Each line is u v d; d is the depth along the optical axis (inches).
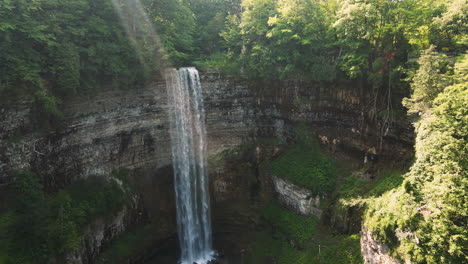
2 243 912.9
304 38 1494.8
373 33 1235.2
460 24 1084.5
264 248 1434.5
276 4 1686.8
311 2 1535.4
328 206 1347.2
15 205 992.2
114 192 1339.8
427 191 811.4
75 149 1243.8
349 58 1350.9
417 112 1077.8
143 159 1508.4
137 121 1449.3
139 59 1376.7
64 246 1015.6
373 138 1354.6
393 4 1190.9
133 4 1407.5
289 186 1508.4
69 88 1119.0
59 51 1092.5
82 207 1181.1
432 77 939.3
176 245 1535.4
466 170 763.4
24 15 989.2
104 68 1268.5
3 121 996.6
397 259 864.9
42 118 1097.4
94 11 1277.1
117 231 1325.0
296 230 1400.1
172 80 1518.2
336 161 1505.9
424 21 1187.3
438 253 749.3
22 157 1044.5
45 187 1125.1
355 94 1413.6
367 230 1032.8
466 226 735.1
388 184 1184.8
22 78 980.6
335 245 1210.0
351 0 1246.3
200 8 2042.3
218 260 1465.3
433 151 833.5
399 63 1221.1
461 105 816.3
